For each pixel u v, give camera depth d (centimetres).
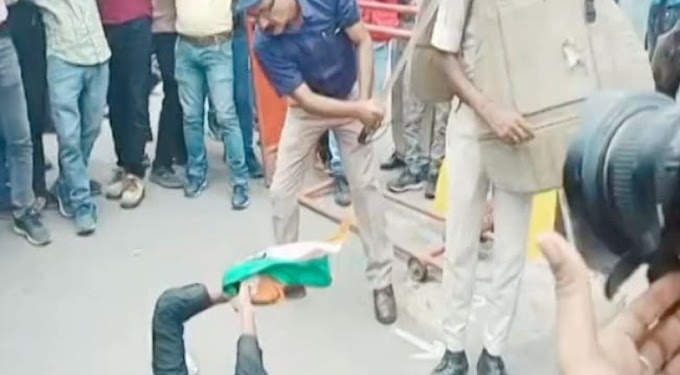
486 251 392
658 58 212
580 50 272
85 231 454
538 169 283
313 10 324
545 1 271
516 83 278
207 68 465
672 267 65
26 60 454
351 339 365
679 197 61
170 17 479
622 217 63
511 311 323
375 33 411
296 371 347
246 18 439
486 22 277
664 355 66
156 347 179
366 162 360
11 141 438
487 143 292
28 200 448
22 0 442
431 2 285
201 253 437
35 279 418
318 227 450
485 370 329
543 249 64
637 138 63
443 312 341
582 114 66
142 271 422
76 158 453
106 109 540
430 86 297
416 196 468
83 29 439
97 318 386
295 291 358
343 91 343
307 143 362
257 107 484
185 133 487
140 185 492
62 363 357
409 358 353
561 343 61
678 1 308
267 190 497
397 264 411
